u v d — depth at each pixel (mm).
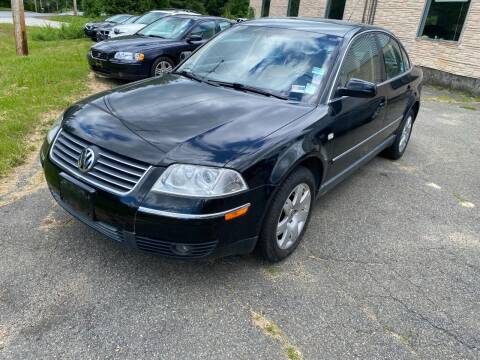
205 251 2414
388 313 2600
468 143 6387
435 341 2420
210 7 36688
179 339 2262
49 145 2881
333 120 3137
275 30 3793
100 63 7727
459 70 10914
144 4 29531
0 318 2307
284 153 2609
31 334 2221
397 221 3777
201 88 3311
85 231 3127
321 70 3320
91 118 2785
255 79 3395
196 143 2445
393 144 5133
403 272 3029
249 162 2412
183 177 2297
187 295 2584
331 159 3264
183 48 8234
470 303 2768
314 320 2482
